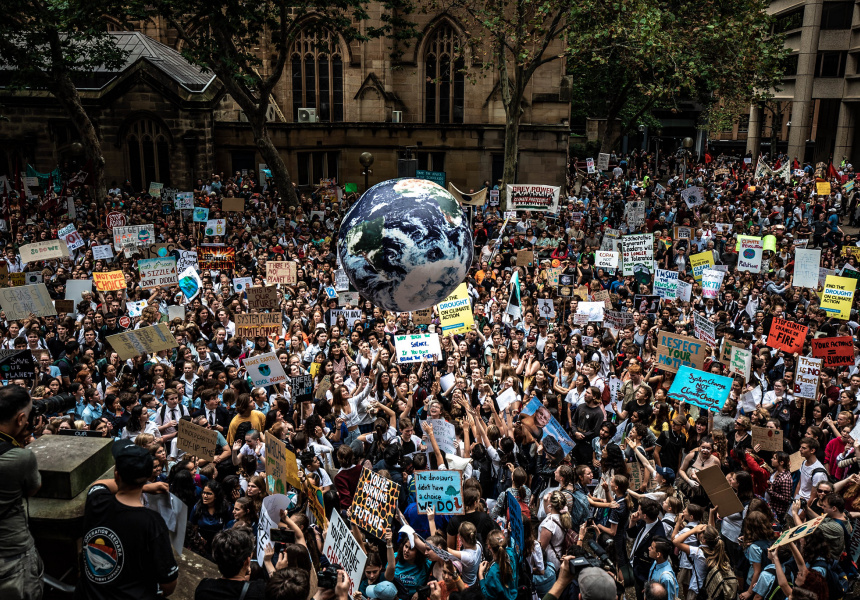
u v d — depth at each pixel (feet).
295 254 78.33
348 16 132.98
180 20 139.03
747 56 101.81
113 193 107.76
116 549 14.82
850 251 71.41
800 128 193.57
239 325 48.83
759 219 103.86
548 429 34.53
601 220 106.42
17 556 15.16
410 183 21.93
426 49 137.59
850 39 185.98
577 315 54.85
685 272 77.46
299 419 39.06
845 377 43.45
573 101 176.65
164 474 31.86
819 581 25.62
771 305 58.08
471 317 49.98
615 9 88.58
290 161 132.16
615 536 30.27
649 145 278.67
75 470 17.92
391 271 21.06
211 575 21.42
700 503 32.78
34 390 33.71
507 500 27.30
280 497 23.85
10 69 124.26
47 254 63.00
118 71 123.75
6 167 125.39
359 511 25.59
